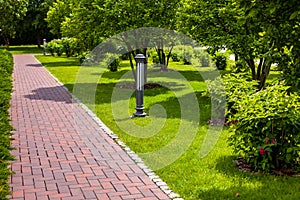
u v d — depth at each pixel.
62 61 27.12
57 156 5.84
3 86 12.62
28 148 6.24
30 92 12.56
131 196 4.38
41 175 5.02
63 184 4.72
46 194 4.40
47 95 11.90
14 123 8.03
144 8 11.94
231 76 7.96
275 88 5.41
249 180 4.84
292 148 4.92
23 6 42.72
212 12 9.39
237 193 4.38
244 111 5.33
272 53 3.90
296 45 3.66
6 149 5.91
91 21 12.34
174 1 12.03
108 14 11.84
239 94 6.89
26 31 47.47
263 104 5.17
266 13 3.64
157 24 11.92
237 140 5.25
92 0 12.45
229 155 5.89
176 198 4.30
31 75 18.17
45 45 36.47
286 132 4.98
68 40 30.69
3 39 49.88
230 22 9.16
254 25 3.89
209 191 4.49
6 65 18.59
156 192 4.50
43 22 44.62
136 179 4.93
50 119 8.46
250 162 5.31
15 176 4.96
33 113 9.09
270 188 4.56
